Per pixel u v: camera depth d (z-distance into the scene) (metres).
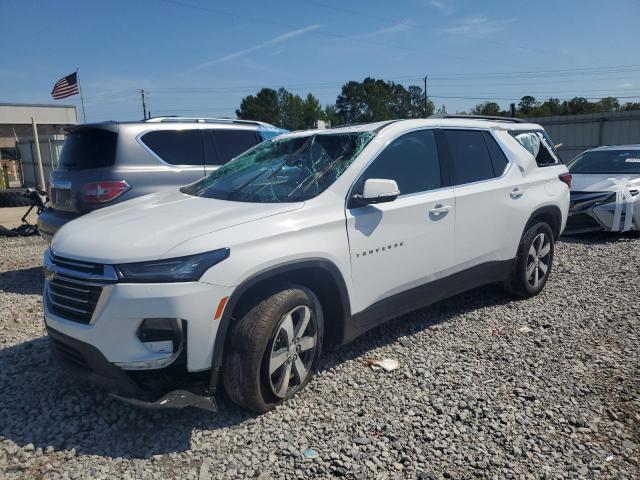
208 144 6.68
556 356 4.24
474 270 4.87
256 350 3.19
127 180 5.86
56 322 3.26
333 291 3.75
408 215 4.15
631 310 5.28
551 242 5.72
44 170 25.44
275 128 7.83
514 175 5.25
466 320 5.02
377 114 98.75
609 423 3.30
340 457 2.96
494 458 2.96
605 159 10.25
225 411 3.42
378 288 4.01
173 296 2.96
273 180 4.08
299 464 2.89
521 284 5.43
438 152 4.62
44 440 3.13
